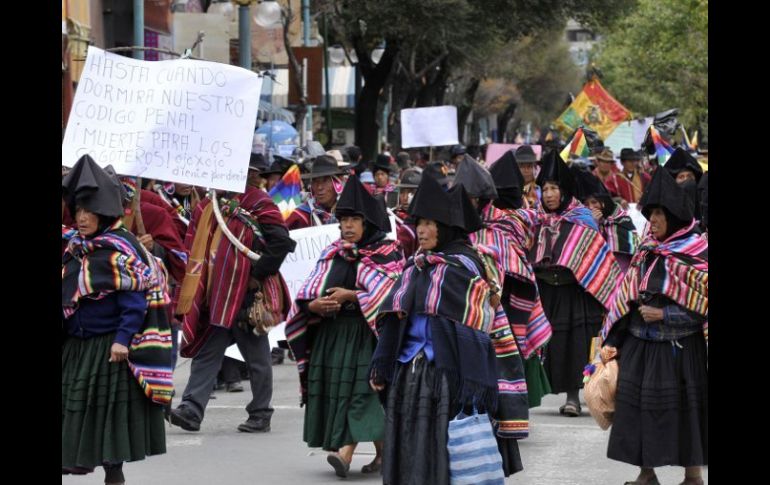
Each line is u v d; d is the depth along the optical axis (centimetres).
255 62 3419
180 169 1165
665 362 973
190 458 1178
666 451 969
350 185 1069
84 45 2747
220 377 1634
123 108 1149
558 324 1425
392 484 855
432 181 862
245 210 1296
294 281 1519
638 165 2411
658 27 5650
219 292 1276
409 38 4325
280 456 1191
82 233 921
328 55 4434
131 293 916
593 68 3231
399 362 866
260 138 1930
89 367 913
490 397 845
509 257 1239
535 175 1769
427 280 854
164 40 3033
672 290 960
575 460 1170
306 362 1098
